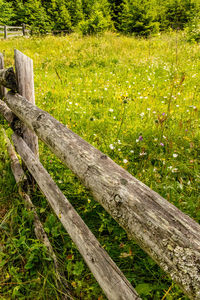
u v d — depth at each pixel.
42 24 19.28
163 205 0.69
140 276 1.45
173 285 1.30
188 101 4.29
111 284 0.93
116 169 0.93
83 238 1.16
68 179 2.27
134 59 7.92
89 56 8.27
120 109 4.09
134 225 0.70
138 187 0.79
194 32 10.09
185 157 2.56
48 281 1.40
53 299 1.41
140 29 14.17
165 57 8.19
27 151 2.05
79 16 24.73
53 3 23.77
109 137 3.08
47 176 1.67
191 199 1.82
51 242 1.71
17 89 2.13
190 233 0.59
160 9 21.73
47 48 9.70
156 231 0.63
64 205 1.40
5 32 19.20
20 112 1.88
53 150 1.34
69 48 9.30
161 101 4.34
